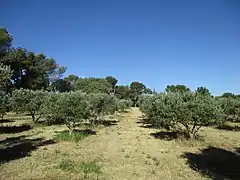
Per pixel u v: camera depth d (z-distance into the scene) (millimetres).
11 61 64500
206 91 23719
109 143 22062
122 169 14383
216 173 13750
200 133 28359
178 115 22234
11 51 65688
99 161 15992
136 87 133625
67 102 23469
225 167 14914
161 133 28406
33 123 35531
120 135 26828
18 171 13586
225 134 28328
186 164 15562
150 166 15062
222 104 32938
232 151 19391
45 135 25906
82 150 19016
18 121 40531
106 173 13586
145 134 27812
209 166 15133
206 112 21422
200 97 22625
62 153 17828
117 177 12984
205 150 19594
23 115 53250
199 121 22266
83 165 14820
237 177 13094
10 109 32375
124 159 16594
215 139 24609
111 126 35375
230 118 38312
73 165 14766
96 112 32781
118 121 43750
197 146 21062
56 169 14016
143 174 13531
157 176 13227
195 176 13242
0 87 14539
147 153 18422
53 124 34531
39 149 19141
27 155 17172
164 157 17281
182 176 13242
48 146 20281
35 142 22031
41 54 81125
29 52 73312
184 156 17594
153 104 25312
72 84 114250
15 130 29469
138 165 15242
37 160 15891
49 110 23953
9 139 23688
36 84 74625
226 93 70062
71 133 24391
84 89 83375
